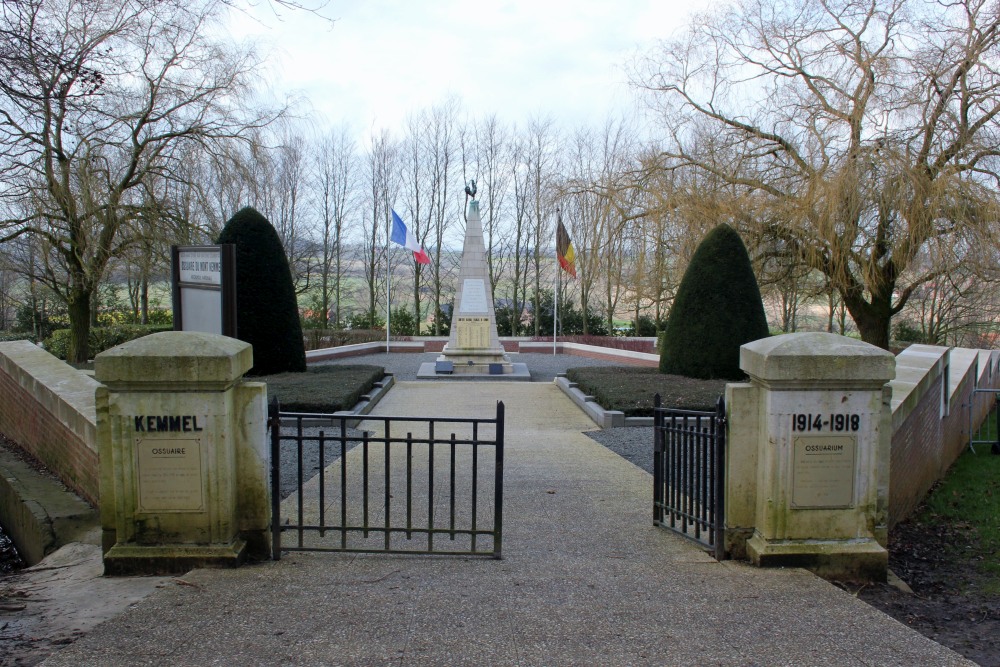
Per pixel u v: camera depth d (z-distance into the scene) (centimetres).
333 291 4628
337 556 471
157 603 377
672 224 1870
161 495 439
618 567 456
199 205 1972
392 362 2462
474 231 1994
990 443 1143
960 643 370
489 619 361
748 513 475
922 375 731
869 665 313
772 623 360
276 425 462
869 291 1862
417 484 702
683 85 2044
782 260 1895
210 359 428
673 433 547
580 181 2167
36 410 791
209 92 1870
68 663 306
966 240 1515
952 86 1590
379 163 4209
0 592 413
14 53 587
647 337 3528
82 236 1750
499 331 4116
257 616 360
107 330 2377
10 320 3362
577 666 309
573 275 2606
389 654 318
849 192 1566
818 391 452
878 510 466
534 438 997
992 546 609
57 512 602
